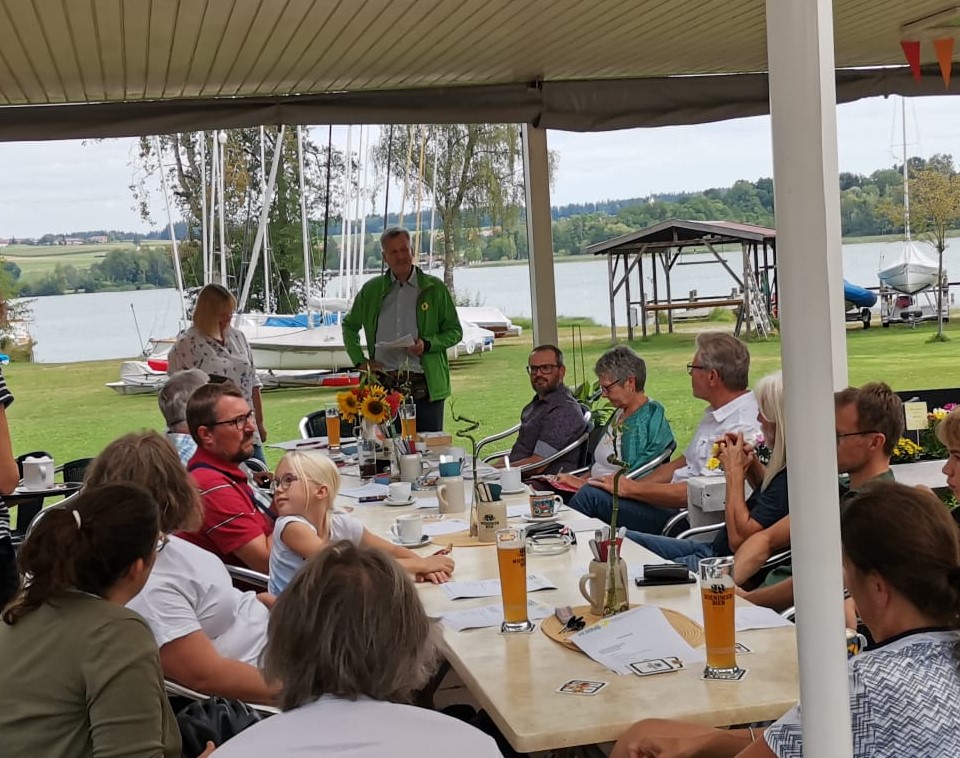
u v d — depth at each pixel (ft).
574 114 21.71
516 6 15.69
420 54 18.21
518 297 43.96
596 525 11.56
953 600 5.42
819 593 4.32
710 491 13.37
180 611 8.24
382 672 5.02
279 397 45.03
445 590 9.37
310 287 43.88
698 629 7.86
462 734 4.89
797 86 4.19
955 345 45.32
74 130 19.17
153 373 45.85
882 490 5.68
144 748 6.29
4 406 10.38
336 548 5.28
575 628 7.98
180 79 18.33
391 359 21.44
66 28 14.67
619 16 16.90
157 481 8.38
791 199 4.24
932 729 5.18
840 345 11.91
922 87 23.44
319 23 15.66
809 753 4.39
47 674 6.30
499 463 19.17
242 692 8.24
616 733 6.33
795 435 4.31
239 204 43.75
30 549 6.60
